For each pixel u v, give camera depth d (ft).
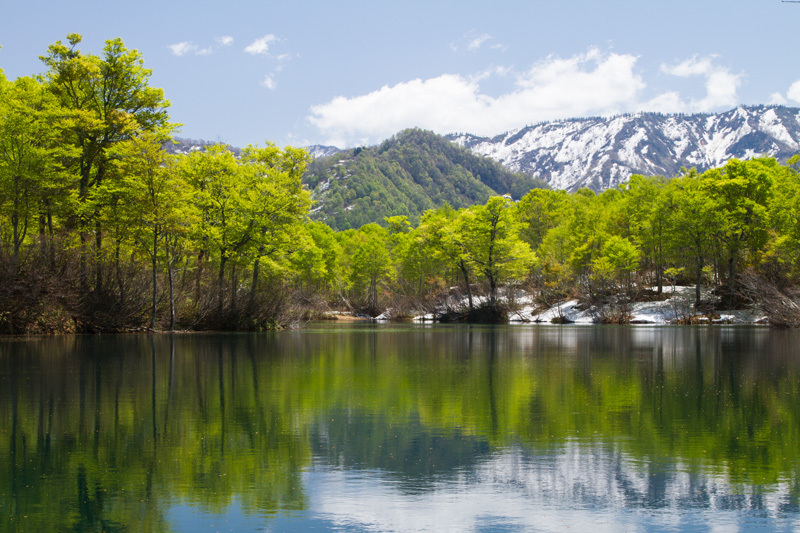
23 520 24.93
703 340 127.85
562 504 26.89
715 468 32.09
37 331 125.08
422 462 33.14
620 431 40.40
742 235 216.54
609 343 121.08
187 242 142.51
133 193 132.36
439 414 45.80
